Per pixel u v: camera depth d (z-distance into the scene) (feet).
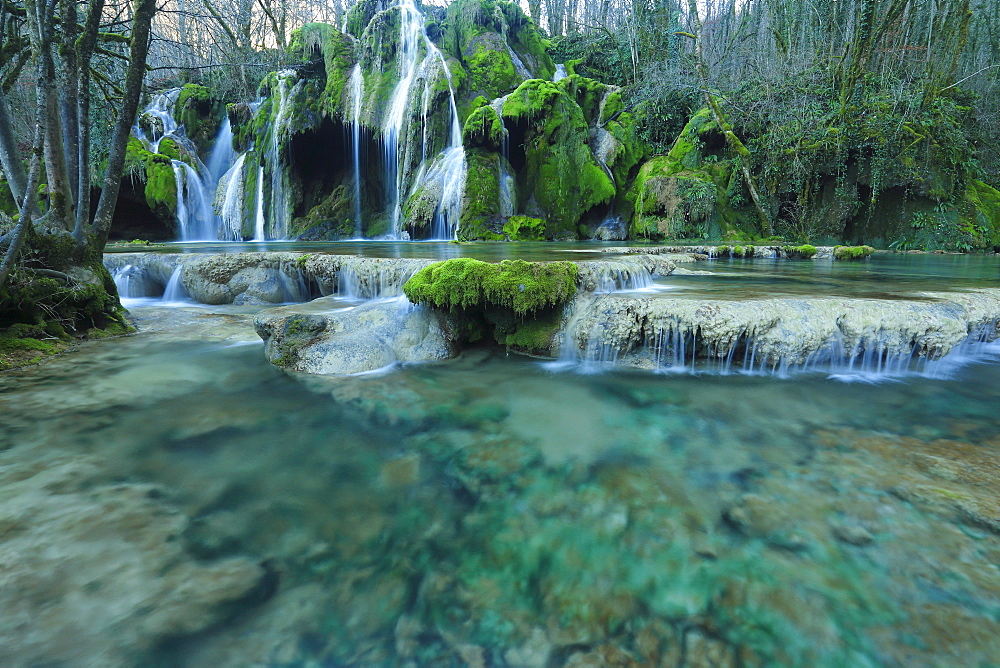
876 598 5.46
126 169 60.08
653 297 14.62
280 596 5.55
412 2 78.28
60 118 17.53
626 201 58.08
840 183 48.08
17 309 15.93
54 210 17.53
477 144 56.29
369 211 66.74
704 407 11.17
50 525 6.68
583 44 81.97
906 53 50.52
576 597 5.60
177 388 12.47
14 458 8.64
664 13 73.72
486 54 67.46
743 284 18.67
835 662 4.73
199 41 28.12
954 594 5.47
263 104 69.21
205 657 4.76
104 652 4.75
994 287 17.38
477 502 7.53
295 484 8.01
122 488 7.74
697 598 5.55
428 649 4.91
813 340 12.98
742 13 75.41
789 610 5.34
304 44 67.26
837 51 54.03
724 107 54.60
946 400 11.32
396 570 6.03
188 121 74.84
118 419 10.50
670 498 7.57
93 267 18.22
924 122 44.42
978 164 46.78
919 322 12.80
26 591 5.44
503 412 11.09
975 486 7.57
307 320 15.01
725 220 50.34
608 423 10.43
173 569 5.91
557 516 7.14
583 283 15.90
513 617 5.32
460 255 26.20
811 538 6.48
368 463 8.75
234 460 8.79
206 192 69.26
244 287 23.80
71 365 14.28
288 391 12.35
